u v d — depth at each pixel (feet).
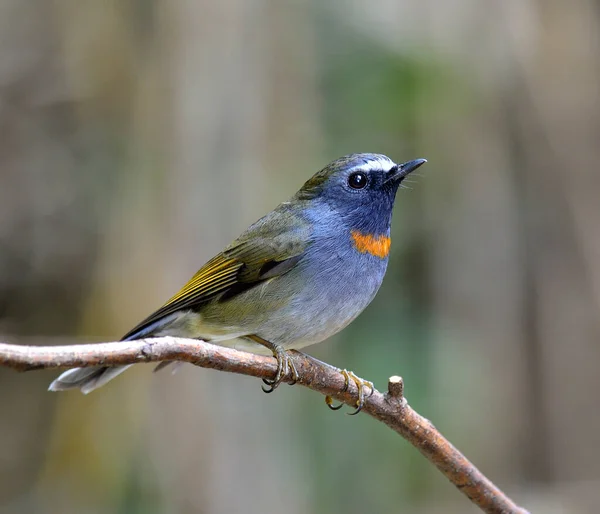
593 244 49.90
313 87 45.98
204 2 41.06
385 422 20.90
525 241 52.54
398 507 42.96
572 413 51.52
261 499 39.19
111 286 41.68
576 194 50.72
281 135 43.65
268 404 39.91
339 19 48.55
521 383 50.93
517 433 50.16
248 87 41.24
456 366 47.26
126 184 43.42
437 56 49.49
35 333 46.37
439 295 49.19
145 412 40.50
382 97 48.42
